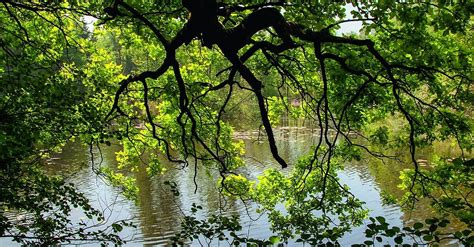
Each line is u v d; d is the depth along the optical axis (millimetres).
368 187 22516
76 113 7902
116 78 10047
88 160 29344
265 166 27781
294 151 33125
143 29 7871
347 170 26469
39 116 7680
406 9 5477
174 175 25844
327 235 5395
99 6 7508
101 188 22578
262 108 5223
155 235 16531
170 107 10328
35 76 7281
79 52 10109
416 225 4578
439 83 8219
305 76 9664
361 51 6402
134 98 10094
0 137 6230
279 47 5449
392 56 7156
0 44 7359
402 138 10484
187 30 5070
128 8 5191
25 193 7910
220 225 6730
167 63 5434
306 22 5992
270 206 11812
